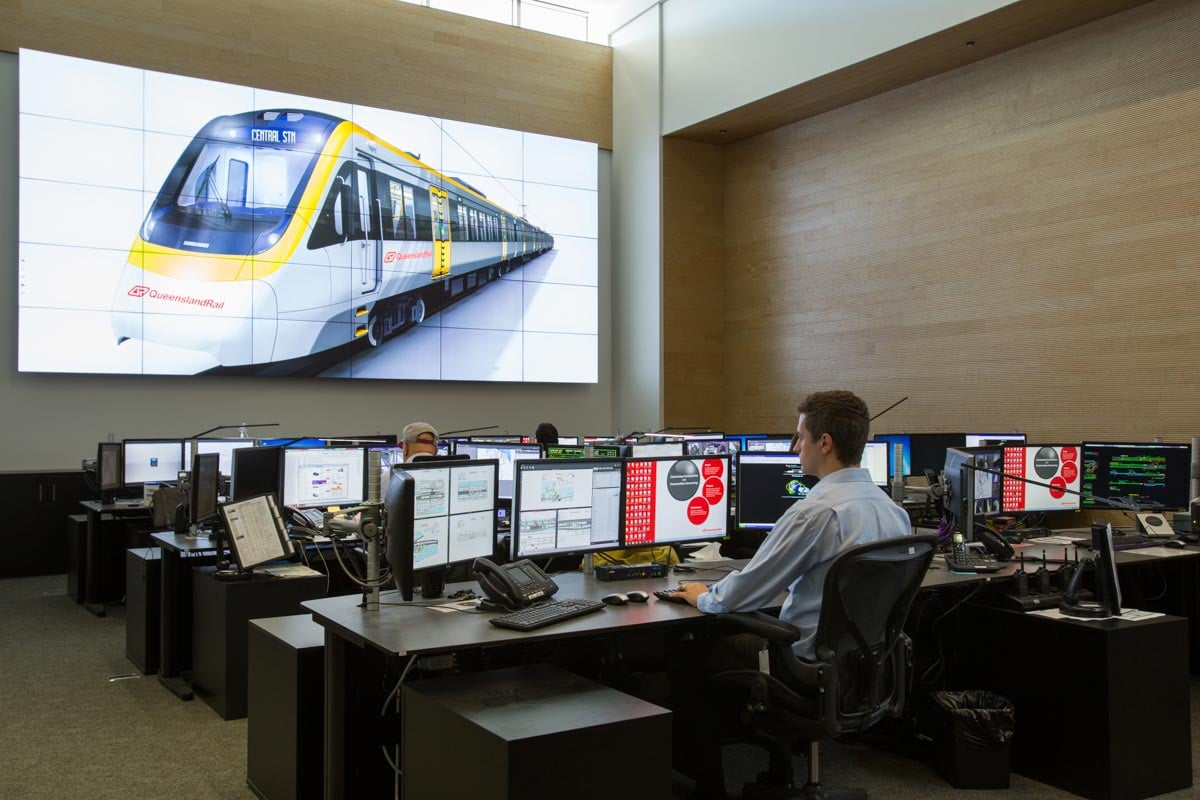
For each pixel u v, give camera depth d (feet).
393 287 24.63
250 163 22.93
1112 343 18.01
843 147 24.27
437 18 26.17
